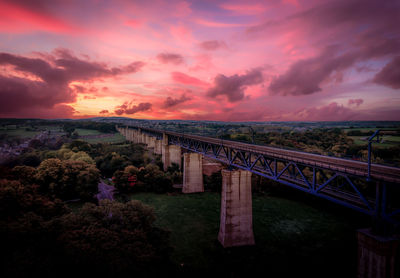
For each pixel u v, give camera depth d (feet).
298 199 215.51
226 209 130.41
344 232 152.76
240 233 133.08
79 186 186.91
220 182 233.35
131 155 355.36
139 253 90.22
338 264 117.80
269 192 230.27
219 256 122.42
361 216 177.47
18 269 68.59
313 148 331.98
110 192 223.71
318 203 204.44
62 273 74.74
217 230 150.61
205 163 306.55
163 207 189.88
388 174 79.30
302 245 135.95
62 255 77.97
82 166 201.87
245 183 133.39
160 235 128.16
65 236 83.92
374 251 76.33
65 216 97.76
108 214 106.83
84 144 380.99
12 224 82.33
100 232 90.63
